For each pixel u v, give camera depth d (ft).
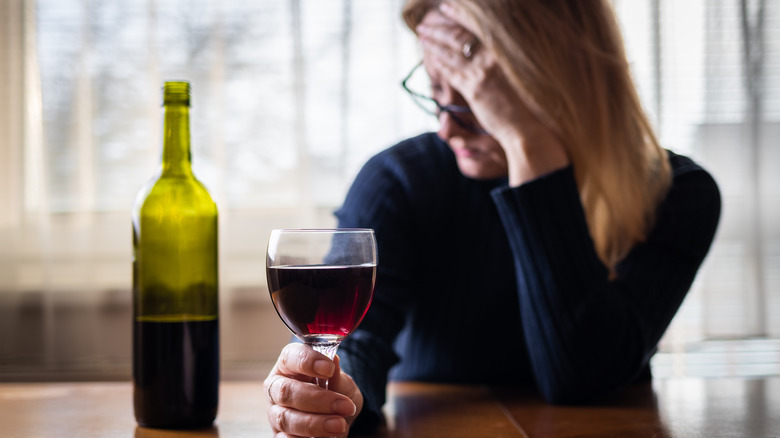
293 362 2.53
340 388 2.70
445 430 2.92
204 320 2.97
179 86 3.06
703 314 8.21
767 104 8.29
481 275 4.31
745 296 8.23
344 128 8.06
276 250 2.44
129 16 8.16
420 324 4.41
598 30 4.00
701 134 8.23
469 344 4.30
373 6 8.11
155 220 2.97
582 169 3.90
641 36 8.14
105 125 8.15
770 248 8.34
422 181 4.36
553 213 3.59
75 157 8.16
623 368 3.54
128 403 3.47
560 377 3.48
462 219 4.34
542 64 3.73
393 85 8.07
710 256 8.27
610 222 4.04
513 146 3.78
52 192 8.20
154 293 2.95
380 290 4.05
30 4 8.15
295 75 8.00
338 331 2.48
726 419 3.10
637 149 4.05
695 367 8.14
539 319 3.59
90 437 2.79
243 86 8.11
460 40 3.90
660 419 3.12
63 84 8.19
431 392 3.83
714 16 8.21
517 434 2.85
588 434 2.85
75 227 8.12
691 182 4.21
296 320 2.44
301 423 2.50
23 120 8.11
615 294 3.61
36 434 2.85
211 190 8.04
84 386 3.95
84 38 8.09
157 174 3.08
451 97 4.06
